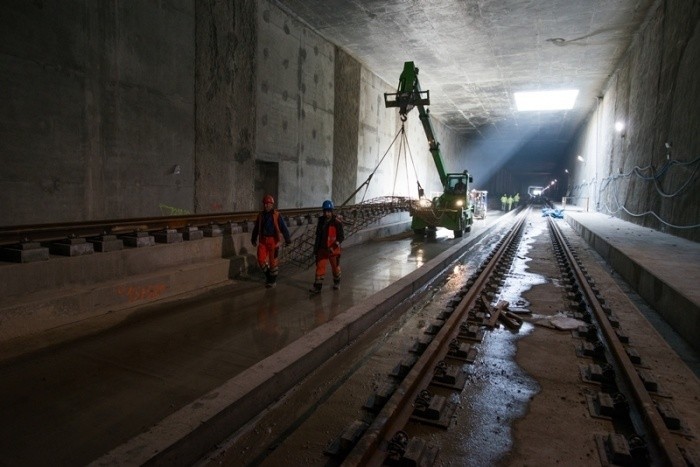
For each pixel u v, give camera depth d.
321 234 7.52
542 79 25.09
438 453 3.03
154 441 2.81
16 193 8.45
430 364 4.43
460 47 19.92
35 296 5.07
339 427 3.41
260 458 3.07
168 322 5.65
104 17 9.84
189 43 12.21
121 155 10.47
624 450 2.94
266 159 15.92
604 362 4.75
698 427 3.34
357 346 5.38
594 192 30.91
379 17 16.77
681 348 5.23
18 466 2.69
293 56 17.02
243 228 9.30
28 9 8.43
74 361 4.32
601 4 15.36
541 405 3.76
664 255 9.04
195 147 12.73
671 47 14.03
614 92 23.77
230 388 3.61
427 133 16.86
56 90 9.00
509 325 5.95
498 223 25.28
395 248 13.52
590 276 9.18
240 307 6.47
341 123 21.30
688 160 12.17
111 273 6.13
